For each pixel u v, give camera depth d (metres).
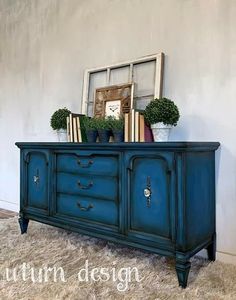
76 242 2.01
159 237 1.48
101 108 2.25
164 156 1.46
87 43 2.46
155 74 1.99
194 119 1.84
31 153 2.20
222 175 1.74
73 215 1.90
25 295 1.31
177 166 1.41
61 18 2.69
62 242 2.00
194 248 1.48
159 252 1.48
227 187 1.72
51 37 2.78
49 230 2.31
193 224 1.47
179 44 1.91
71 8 2.60
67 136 2.30
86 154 1.81
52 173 2.04
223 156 1.73
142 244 1.54
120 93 2.15
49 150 2.05
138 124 1.79
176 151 1.41
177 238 1.41
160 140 1.76
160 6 2.01
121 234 1.63
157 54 1.99
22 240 2.04
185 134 1.88
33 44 2.97
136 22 2.14
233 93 1.69
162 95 1.97
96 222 1.77
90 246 1.92
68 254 1.78
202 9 1.82
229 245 1.70
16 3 3.17
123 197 1.63
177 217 1.41
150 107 1.75
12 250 1.84
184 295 1.31
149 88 2.05
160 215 1.48
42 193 2.11
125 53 2.20
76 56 2.55
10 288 1.37
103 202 1.73
